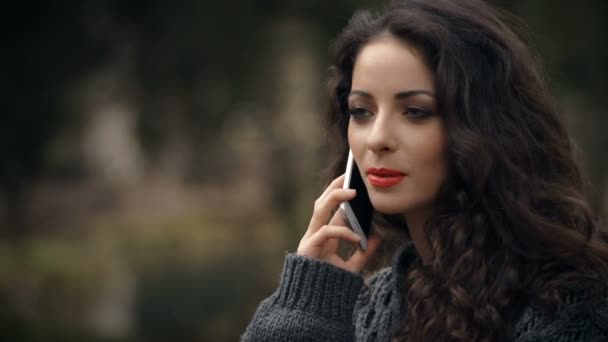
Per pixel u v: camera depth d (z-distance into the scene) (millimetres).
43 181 13148
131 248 16578
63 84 12375
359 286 2230
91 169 18641
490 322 1970
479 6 2119
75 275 13891
